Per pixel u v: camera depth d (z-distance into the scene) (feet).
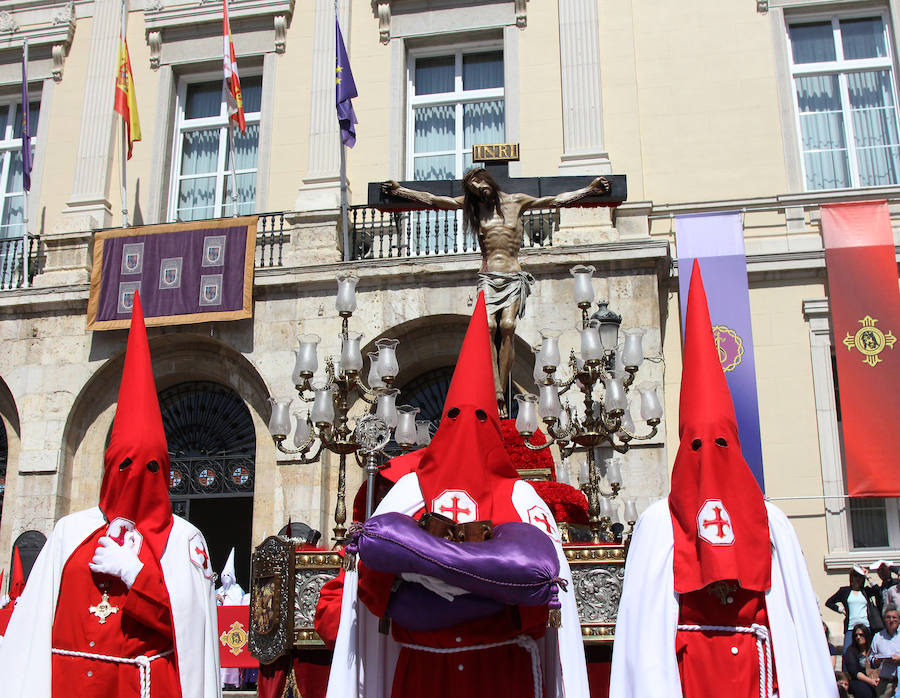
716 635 13.52
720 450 13.74
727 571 13.06
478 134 50.88
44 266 50.57
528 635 12.36
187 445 47.88
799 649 13.25
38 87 55.26
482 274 22.76
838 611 35.86
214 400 48.11
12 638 14.15
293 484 43.09
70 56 54.90
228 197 52.60
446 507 12.53
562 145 48.06
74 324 47.85
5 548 46.21
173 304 46.21
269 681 18.65
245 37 52.85
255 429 46.47
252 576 19.44
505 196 23.58
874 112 48.26
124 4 51.34
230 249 46.44
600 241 43.52
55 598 14.48
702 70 48.75
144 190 51.93
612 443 24.07
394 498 12.92
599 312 27.53
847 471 40.86
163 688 14.39
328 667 18.13
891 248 43.19
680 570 13.51
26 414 47.03
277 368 44.96
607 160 46.50
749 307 43.29
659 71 49.03
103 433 47.47
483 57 51.90
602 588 17.43
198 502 70.54
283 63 52.06
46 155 53.47
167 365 47.73
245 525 70.38
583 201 23.70
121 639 14.37
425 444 23.75
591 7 49.11
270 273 45.70
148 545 14.65
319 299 45.32
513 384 43.09
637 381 41.09
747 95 48.14
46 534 45.16
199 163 53.57
